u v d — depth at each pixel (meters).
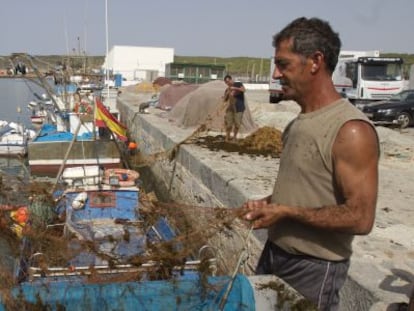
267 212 2.46
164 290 2.97
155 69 63.66
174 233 4.38
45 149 14.71
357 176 2.25
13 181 5.20
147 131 18.69
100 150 14.92
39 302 2.79
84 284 3.03
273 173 9.13
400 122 19.81
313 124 2.40
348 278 4.04
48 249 3.56
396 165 10.75
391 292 3.68
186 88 23.92
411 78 27.75
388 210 6.79
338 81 25.14
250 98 36.12
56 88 18.59
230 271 5.11
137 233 4.77
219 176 8.91
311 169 2.41
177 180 12.49
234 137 13.33
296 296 2.60
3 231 3.65
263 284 2.79
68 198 7.25
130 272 3.29
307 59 2.38
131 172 8.77
